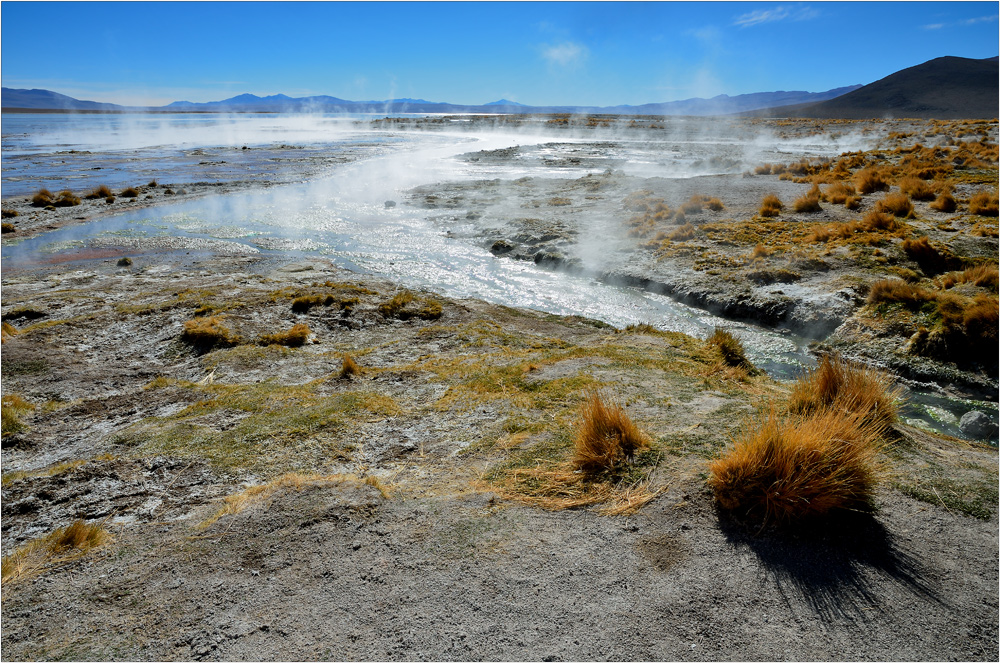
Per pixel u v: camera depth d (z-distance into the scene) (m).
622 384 5.63
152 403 6.30
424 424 5.20
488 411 5.34
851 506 3.31
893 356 8.43
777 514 3.21
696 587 2.79
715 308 11.46
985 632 2.50
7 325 9.30
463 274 14.52
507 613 2.65
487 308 11.45
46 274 13.62
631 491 3.61
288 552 3.15
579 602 2.71
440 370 6.97
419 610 2.68
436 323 10.47
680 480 3.66
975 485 3.61
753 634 2.51
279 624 2.62
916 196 17.97
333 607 2.72
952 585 2.77
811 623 2.56
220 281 13.01
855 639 2.48
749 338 9.95
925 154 27.27
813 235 14.00
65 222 19.62
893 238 12.88
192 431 5.19
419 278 14.22
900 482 3.66
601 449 4.03
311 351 8.62
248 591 2.86
